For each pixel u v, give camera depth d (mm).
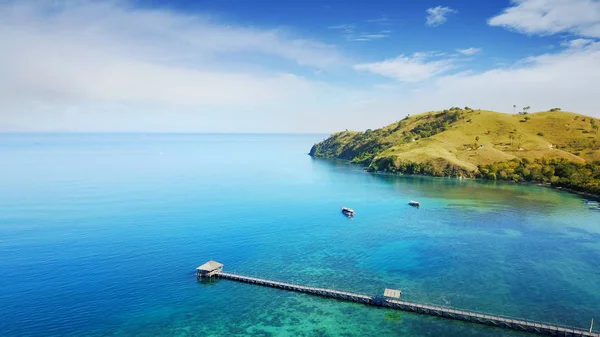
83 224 133875
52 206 162750
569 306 74438
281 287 83625
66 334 65375
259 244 113688
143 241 115125
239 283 86250
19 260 98375
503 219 142125
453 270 92812
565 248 108438
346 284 85375
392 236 121438
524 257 101312
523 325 66125
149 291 81875
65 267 94188
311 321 70188
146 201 176000
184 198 184375
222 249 108938
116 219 141500
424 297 78562
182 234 122812
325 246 111938
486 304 75438
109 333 65812
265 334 65812
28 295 79062
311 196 191375
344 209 154000
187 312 73375
